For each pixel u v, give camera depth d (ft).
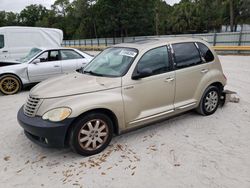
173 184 9.20
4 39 36.24
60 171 10.32
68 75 13.80
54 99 10.73
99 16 130.62
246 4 118.01
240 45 64.18
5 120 16.61
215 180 9.34
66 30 205.57
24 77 24.64
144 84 12.26
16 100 21.95
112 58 13.60
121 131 12.09
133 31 129.59
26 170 10.49
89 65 14.73
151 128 14.20
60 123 10.21
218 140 12.51
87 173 10.11
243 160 10.62
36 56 24.98
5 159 11.43
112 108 11.31
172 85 13.33
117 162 10.81
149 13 127.44
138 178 9.64
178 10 150.92
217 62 15.88
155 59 12.88
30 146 12.64
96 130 11.28
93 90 11.17
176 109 13.82
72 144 10.81
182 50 14.05
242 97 19.85
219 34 67.92
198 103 15.07
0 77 23.76
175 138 12.88
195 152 11.42
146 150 11.75
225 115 15.85
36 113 10.81
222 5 129.39
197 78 14.55
